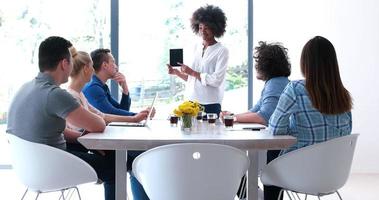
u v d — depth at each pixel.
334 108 2.25
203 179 1.94
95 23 4.96
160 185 1.98
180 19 4.99
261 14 4.85
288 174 2.19
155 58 5.02
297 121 2.32
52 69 2.32
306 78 2.27
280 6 4.81
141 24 4.98
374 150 4.87
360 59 4.80
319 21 4.79
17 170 2.23
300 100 2.26
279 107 2.26
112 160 2.56
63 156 2.12
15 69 4.99
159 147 1.90
